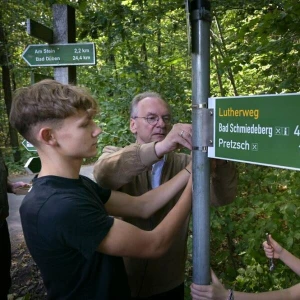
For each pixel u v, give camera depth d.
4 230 2.56
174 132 1.31
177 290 1.77
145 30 3.41
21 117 1.09
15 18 8.72
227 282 2.58
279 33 2.76
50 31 3.18
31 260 3.76
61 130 1.08
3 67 10.88
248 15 3.19
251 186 2.92
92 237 1.00
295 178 2.45
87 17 2.98
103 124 3.52
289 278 2.28
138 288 1.66
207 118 1.11
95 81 3.88
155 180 1.69
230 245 2.93
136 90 3.66
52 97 1.06
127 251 1.06
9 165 10.18
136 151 1.40
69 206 0.99
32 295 3.15
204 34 1.09
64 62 3.20
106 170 1.43
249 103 0.99
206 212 1.14
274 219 2.28
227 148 1.06
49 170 1.11
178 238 1.70
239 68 3.24
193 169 1.14
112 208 1.40
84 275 1.06
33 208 1.02
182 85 3.62
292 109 0.90
